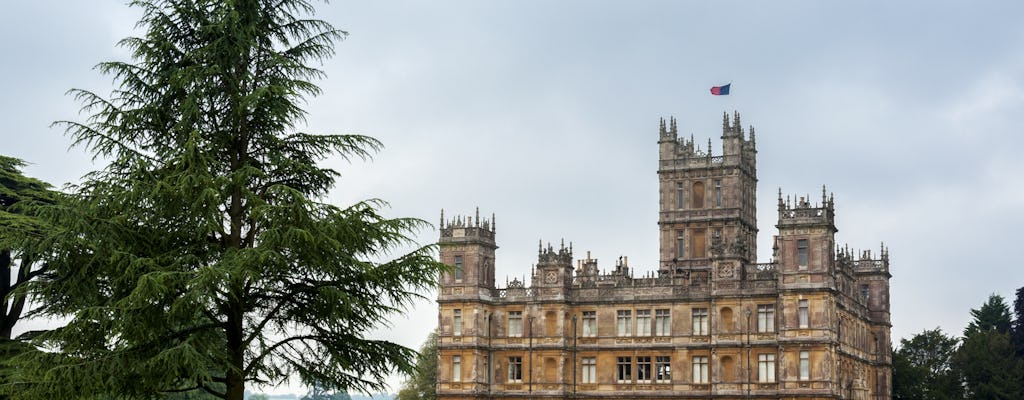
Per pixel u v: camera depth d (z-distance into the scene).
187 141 38.84
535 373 126.81
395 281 40.19
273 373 41.59
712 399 119.56
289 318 40.47
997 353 150.75
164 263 37.78
